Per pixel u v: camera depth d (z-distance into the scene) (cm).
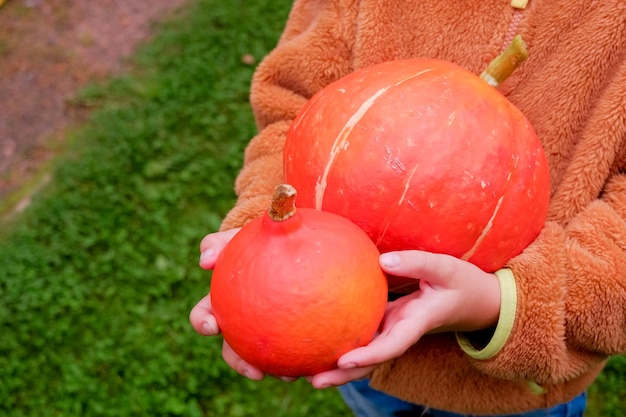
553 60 126
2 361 299
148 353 298
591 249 117
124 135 384
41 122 405
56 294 320
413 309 98
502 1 129
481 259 103
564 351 116
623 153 123
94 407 283
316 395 277
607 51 121
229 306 90
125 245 336
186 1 468
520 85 130
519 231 102
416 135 96
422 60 108
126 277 324
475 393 142
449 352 140
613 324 116
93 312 315
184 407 279
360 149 97
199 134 384
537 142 105
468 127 97
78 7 472
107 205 353
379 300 92
